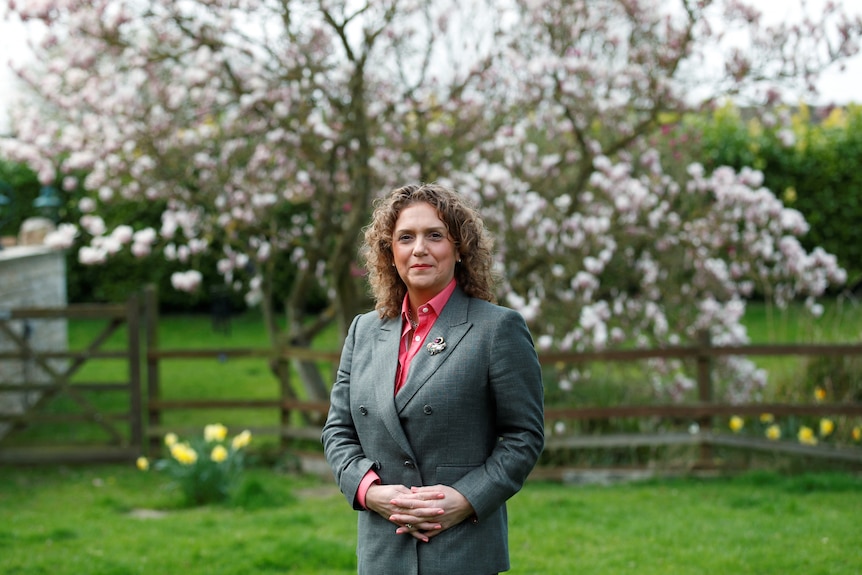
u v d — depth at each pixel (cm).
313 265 751
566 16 690
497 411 221
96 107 685
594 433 669
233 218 717
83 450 707
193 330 1326
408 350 230
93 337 1316
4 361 825
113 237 714
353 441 234
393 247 231
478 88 705
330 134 677
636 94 700
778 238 737
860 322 778
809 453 605
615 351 630
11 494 616
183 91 700
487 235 241
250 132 718
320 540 452
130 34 706
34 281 902
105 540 476
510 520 507
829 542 442
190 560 432
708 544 446
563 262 704
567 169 766
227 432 703
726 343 705
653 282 741
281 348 706
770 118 708
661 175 778
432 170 721
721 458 655
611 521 503
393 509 214
